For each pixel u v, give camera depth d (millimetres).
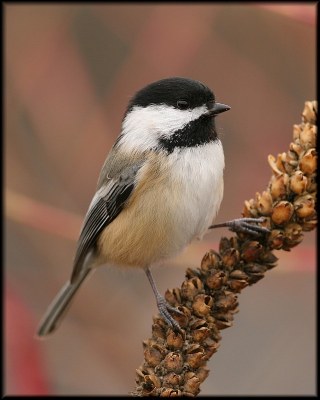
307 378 9234
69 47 10195
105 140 9984
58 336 9156
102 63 10586
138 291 9750
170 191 6969
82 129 9984
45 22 10211
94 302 9414
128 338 9234
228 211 9719
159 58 10102
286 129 10031
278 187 5598
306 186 5500
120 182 7250
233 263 5688
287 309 9930
